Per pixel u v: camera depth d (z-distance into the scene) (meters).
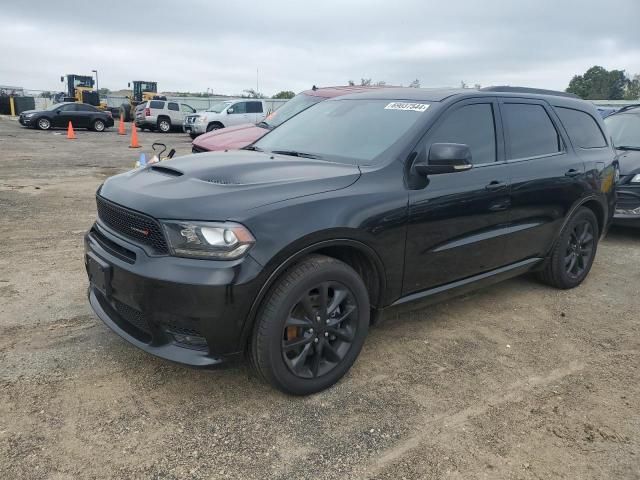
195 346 2.93
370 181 3.35
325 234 3.02
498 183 4.06
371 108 4.21
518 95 4.57
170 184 3.17
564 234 4.91
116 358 3.52
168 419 2.93
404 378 3.46
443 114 3.84
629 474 2.65
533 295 5.07
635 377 3.59
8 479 2.43
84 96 41.81
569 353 3.91
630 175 7.03
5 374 3.27
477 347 3.94
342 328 3.31
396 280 3.53
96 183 10.49
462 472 2.62
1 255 5.55
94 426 2.83
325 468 2.61
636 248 6.99
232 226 2.77
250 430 2.87
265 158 3.71
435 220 3.63
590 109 5.44
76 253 5.71
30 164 13.06
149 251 2.90
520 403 3.23
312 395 3.22
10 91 56.69
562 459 2.74
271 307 2.90
